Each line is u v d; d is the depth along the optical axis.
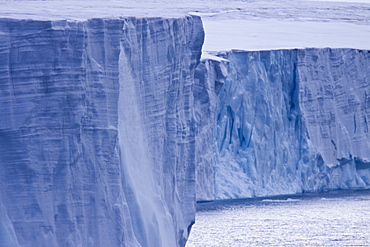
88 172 53.22
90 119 53.59
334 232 145.62
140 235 58.22
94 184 53.44
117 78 55.62
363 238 139.62
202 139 153.00
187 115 73.06
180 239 70.25
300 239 137.62
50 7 66.88
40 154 50.12
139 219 58.16
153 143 63.94
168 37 65.56
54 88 50.31
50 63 49.97
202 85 151.12
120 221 54.75
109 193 54.69
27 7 64.38
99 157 53.94
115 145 55.28
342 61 194.25
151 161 63.34
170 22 65.88
